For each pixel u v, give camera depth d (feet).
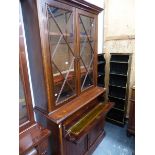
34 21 3.30
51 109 3.96
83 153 5.36
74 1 3.87
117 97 7.44
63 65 4.20
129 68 6.89
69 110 4.15
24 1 3.33
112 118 7.84
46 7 3.31
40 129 3.56
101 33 7.57
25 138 3.28
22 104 3.42
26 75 3.29
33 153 3.12
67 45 4.13
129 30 6.87
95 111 5.22
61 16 3.78
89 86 5.47
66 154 4.45
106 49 7.71
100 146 6.28
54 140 4.21
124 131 7.24
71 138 3.97
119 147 6.20
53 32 3.67
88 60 5.27
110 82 7.61
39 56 3.53
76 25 4.23
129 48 7.04
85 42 4.88
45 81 3.65
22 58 3.15
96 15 5.10
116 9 7.00
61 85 4.19
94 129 5.82
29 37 3.60
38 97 4.07
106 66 7.85
